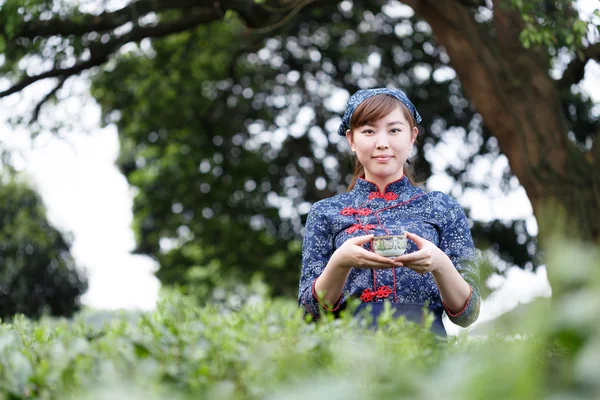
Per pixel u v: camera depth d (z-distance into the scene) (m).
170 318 2.03
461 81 9.05
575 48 7.53
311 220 3.02
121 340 1.59
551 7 7.48
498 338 0.91
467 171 14.05
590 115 12.20
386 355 1.46
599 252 0.78
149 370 1.34
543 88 8.85
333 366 1.42
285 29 12.94
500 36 8.98
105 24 9.73
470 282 2.66
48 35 9.74
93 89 13.53
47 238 19.34
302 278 2.93
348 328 1.78
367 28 14.16
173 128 14.73
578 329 0.75
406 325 1.77
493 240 13.66
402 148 2.97
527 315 0.79
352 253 2.58
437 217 2.93
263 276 15.15
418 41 13.99
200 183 14.87
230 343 1.54
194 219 15.21
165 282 16.08
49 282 19.66
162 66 13.88
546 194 8.65
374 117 2.95
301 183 14.90
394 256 2.58
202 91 14.39
